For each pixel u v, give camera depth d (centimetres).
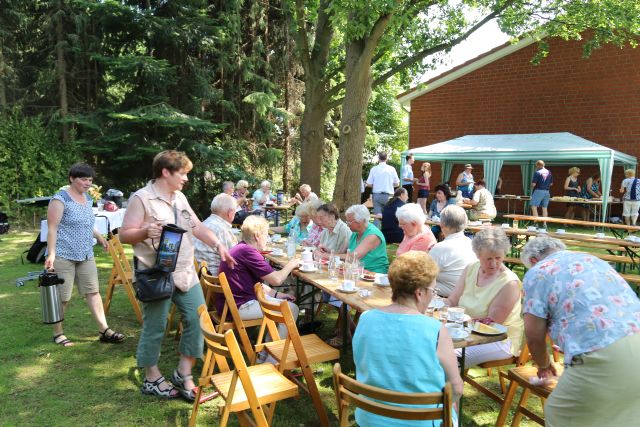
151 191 308
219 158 1375
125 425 291
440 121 1791
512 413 313
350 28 783
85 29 1294
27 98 1379
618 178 1469
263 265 363
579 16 1112
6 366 371
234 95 1542
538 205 1213
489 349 292
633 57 1426
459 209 381
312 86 1194
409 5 944
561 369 265
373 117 2717
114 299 561
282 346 314
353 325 420
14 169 1137
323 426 288
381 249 439
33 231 1102
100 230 791
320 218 493
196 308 321
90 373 362
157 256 294
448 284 365
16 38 1384
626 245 621
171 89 1386
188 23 1323
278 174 1658
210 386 343
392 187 1052
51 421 294
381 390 178
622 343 183
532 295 212
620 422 185
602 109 1488
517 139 1409
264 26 1527
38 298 555
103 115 1312
